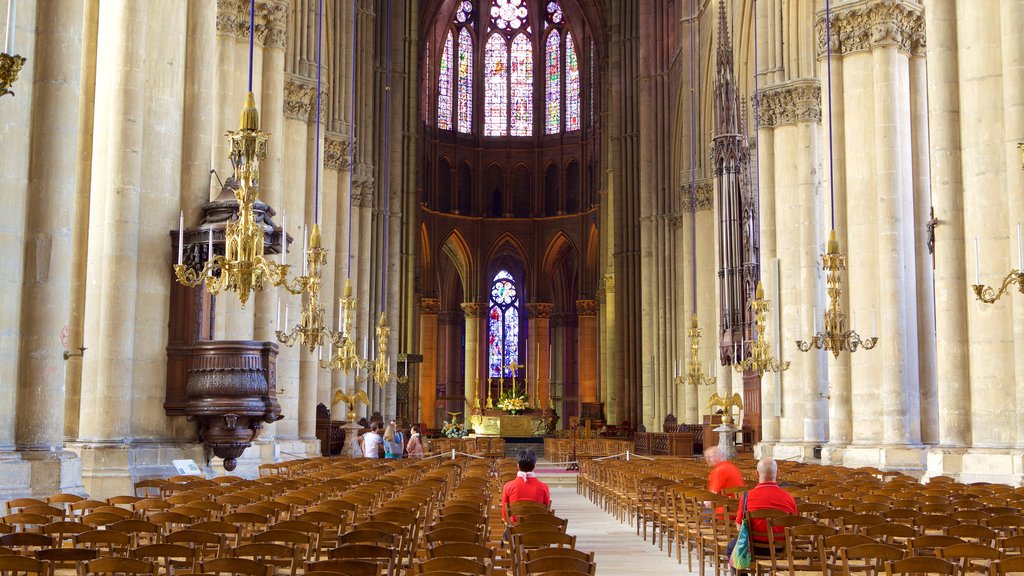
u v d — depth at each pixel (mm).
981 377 17328
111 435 16281
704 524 14398
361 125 45469
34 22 13188
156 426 16906
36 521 9234
